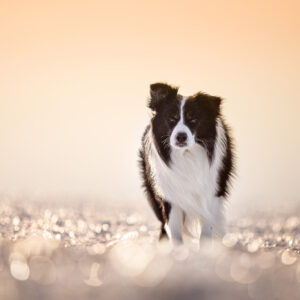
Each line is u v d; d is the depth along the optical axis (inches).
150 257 349.1
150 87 474.3
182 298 235.1
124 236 489.1
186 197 458.6
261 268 309.0
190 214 466.9
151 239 511.5
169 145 457.7
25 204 885.8
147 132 490.0
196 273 287.6
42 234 491.2
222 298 235.8
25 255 349.4
